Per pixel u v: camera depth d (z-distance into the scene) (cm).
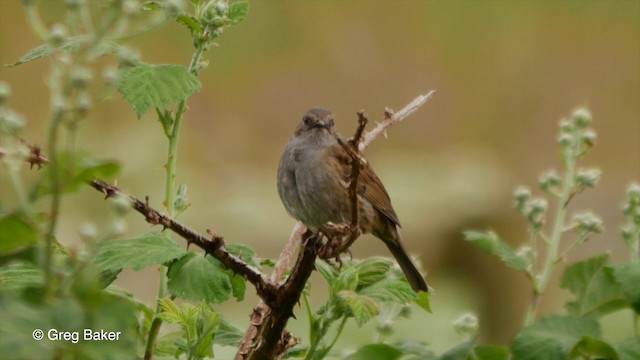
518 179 2364
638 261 585
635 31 2555
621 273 570
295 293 526
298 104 2398
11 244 410
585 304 628
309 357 539
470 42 2538
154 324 577
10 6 2145
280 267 612
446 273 1569
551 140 2477
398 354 570
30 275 512
